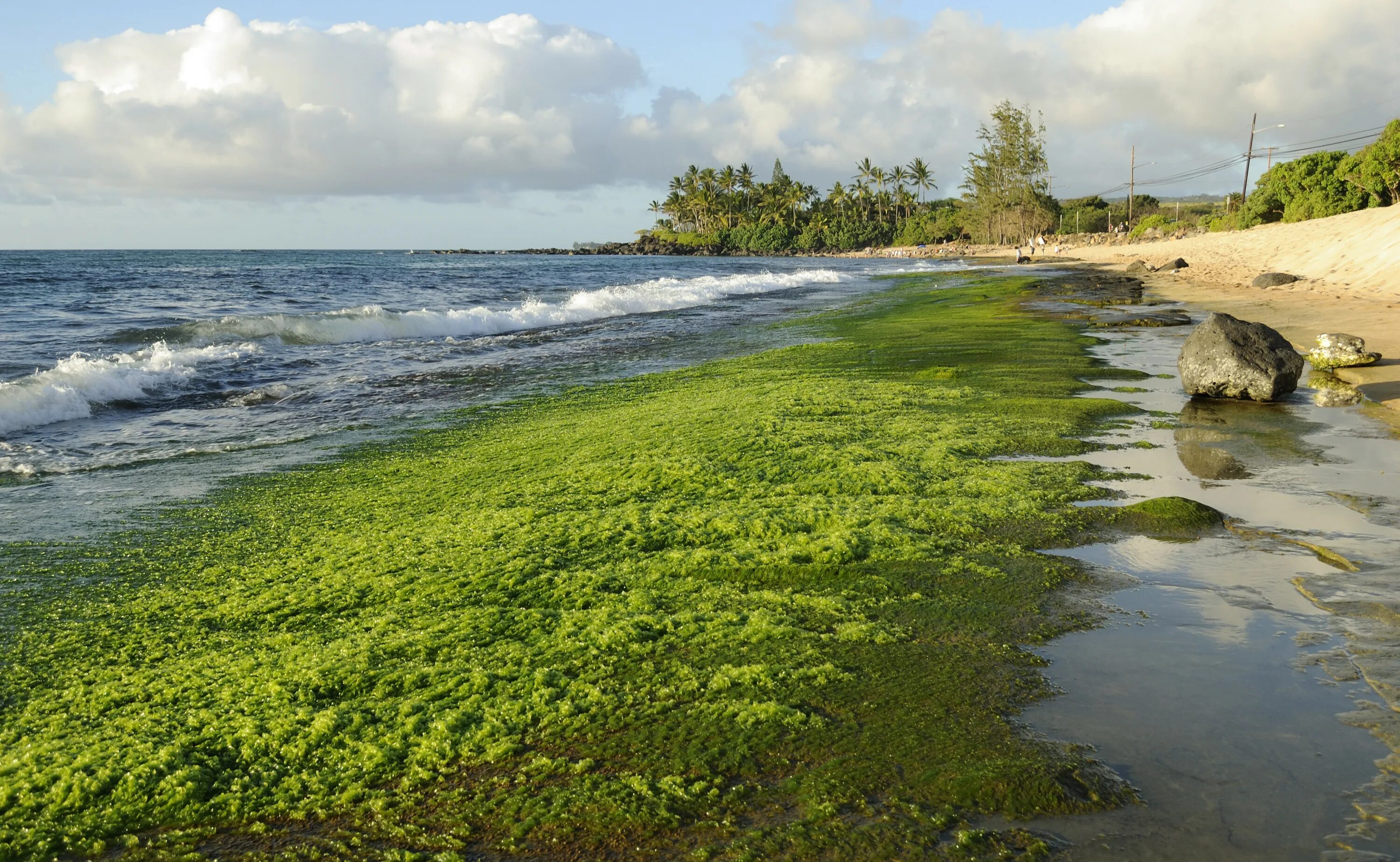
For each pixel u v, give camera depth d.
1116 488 7.35
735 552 5.91
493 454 9.24
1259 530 6.23
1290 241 41.94
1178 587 5.21
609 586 5.38
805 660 4.32
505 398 13.14
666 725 3.74
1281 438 9.17
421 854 2.98
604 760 3.50
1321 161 61.03
